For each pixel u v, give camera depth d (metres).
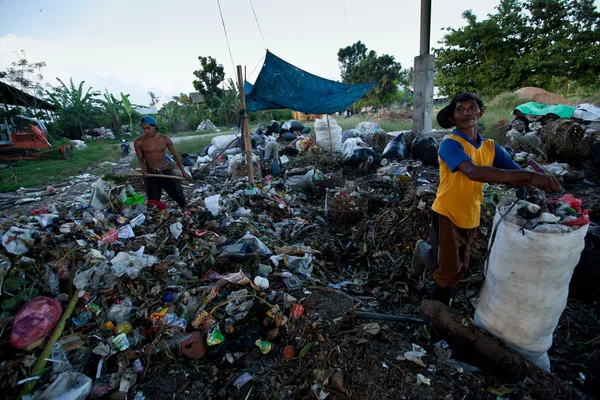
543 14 14.78
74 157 12.56
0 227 2.60
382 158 6.61
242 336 2.12
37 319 1.95
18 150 12.41
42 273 2.36
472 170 1.57
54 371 1.78
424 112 7.84
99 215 3.25
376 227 3.61
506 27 15.09
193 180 6.93
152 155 4.16
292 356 1.99
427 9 7.38
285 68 5.75
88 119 22.39
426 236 3.20
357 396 1.68
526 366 1.68
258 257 2.90
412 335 2.14
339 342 2.00
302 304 2.38
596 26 14.21
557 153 5.30
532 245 1.52
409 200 3.70
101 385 1.78
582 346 2.05
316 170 5.79
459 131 1.81
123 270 2.45
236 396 1.77
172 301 2.40
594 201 3.71
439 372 1.79
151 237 3.10
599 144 4.66
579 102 11.12
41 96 21.56
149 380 1.88
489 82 15.73
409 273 2.90
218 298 2.38
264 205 4.64
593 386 1.76
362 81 30.23
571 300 2.45
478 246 2.93
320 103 6.86
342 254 3.49
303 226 4.11
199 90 29.95
